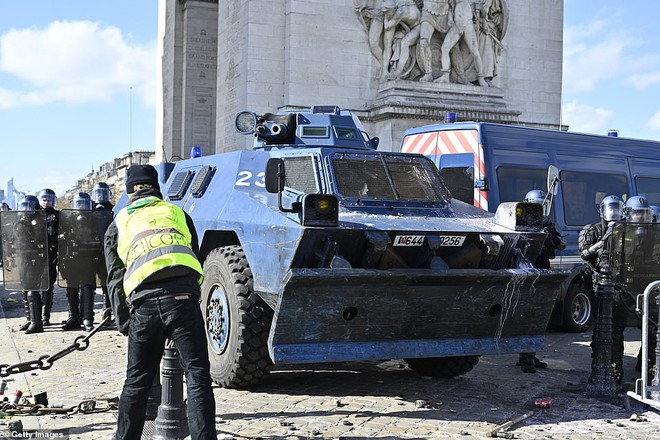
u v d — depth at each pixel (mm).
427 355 8258
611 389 8883
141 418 5844
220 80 27562
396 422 7566
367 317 8023
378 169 9336
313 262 7820
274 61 24766
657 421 7898
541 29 27812
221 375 8742
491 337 8688
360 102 25156
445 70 25547
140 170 6375
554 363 11023
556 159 15148
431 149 14922
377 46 25219
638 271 9234
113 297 6156
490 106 25656
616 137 16453
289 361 7723
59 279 12398
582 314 14625
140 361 5832
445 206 9328
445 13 25516
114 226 6211
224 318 8750
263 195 8938
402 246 8156
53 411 7520
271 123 10320
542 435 7309
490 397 8766
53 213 13367
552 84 27938
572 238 15055
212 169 10359
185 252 5891
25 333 12930
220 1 27812
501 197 14039
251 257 8383
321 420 7559
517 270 8469
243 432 7059
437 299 8211
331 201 7719
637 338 13820
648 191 16812
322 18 24750
